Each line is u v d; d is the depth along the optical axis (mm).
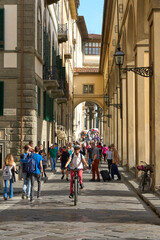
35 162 14633
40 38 30141
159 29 15383
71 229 9008
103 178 22422
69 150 27359
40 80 29984
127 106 27562
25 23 26828
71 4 64562
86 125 121938
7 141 26719
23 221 10164
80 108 95188
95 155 22500
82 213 11461
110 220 10266
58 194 16516
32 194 14047
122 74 31859
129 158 27078
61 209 12297
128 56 27578
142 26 20938
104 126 75750
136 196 15734
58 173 29438
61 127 48000
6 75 26750
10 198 15531
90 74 76500
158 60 15461
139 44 21047
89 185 20219
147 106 22078
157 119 15469
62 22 50469
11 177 15273
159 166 15383
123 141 32531
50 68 35375
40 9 30078
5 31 26859
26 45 26828
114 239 7965
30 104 26766
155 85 15492
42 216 10953
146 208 12578
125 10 27141
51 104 36375
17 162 26562
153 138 15789
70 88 67375
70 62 66062
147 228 9188
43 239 7980
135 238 8070
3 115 26750
